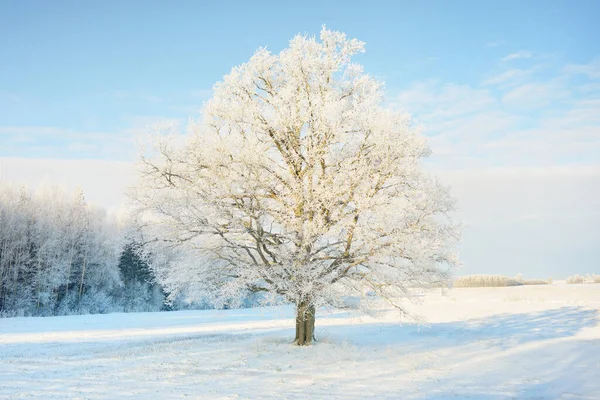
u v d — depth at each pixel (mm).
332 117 15219
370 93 17031
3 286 49219
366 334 21484
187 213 15719
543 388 12219
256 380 12516
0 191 58000
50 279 51875
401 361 15305
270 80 17484
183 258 17000
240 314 47062
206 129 16562
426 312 28719
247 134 16812
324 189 15242
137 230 16562
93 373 13367
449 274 16250
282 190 16688
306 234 14523
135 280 60469
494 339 19219
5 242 50344
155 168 15828
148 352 17094
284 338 19500
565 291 34625
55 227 56062
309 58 16422
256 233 15500
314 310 17422
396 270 15938
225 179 15430
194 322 36156
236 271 16219
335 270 15961
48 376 12930
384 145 15391
